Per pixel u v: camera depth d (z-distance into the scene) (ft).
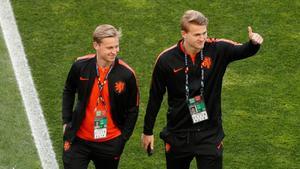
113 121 45.03
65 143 45.80
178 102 44.60
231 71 67.62
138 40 72.13
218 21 75.87
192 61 43.50
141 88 65.05
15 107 61.41
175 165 47.24
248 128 60.03
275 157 56.49
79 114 44.45
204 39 42.11
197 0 79.15
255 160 56.08
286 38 73.36
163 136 46.32
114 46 42.06
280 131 59.67
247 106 62.95
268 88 65.46
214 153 45.27
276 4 78.89
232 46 43.65
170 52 43.70
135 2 78.38
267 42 72.43
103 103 44.16
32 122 59.67
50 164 55.01
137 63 68.54
